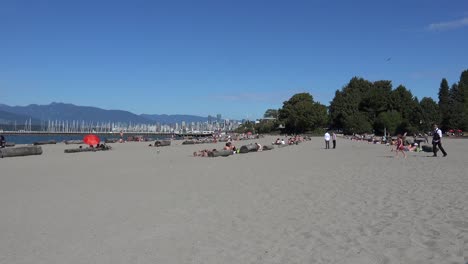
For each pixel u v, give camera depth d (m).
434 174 18.84
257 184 16.91
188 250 8.22
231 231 9.55
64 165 26.81
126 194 14.89
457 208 10.93
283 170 22.39
